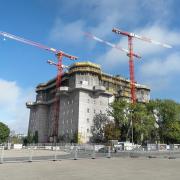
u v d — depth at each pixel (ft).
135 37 451.53
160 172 71.82
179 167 84.28
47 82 520.42
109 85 452.76
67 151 224.74
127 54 444.55
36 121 502.38
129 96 453.99
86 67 407.03
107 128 339.98
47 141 480.64
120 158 123.75
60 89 412.16
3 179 60.85
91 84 403.34
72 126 385.29
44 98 519.19
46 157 129.80
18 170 78.13
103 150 206.49
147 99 488.44
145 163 98.12
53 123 464.24
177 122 332.19
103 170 77.36
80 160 112.57
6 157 130.82
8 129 430.20
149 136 345.31
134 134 333.83
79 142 361.92
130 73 431.43
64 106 416.46
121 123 346.33
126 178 61.11
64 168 83.25
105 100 408.87
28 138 485.97
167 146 221.87
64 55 516.32
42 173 71.20
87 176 65.00
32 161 106.32
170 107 328.70
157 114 337.31
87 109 386.93
